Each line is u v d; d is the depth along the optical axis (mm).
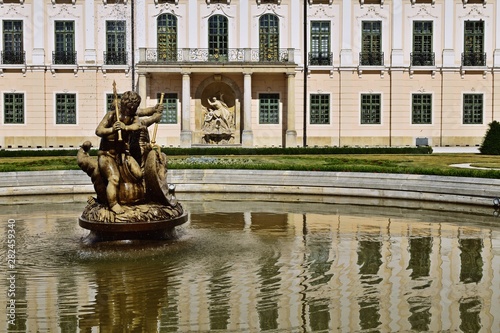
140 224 10734
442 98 44406
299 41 43906
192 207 17359
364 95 44250
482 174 18750
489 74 44375
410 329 6930
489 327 6980
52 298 8070
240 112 43312
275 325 7059
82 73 43531
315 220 14812
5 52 43094
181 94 43000
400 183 19625
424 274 9336
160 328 7000
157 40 43375
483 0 44031
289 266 9781
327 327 6992
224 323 7129
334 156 33062
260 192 21391
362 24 44000
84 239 11703
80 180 20859
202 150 35875
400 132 44438
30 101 43344
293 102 42188
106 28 43438
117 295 8180
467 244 11742
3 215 15492
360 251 11016
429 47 44344
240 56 43281
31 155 34125
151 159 10984
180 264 9836
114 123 10828
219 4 43438
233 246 11297
